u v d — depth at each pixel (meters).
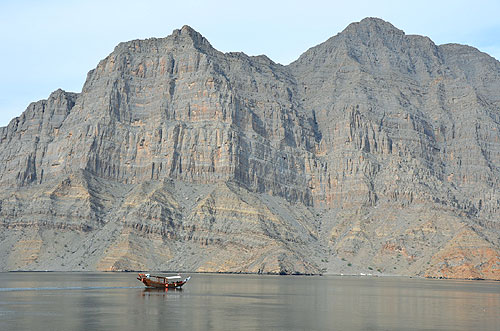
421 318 134.25
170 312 136.00
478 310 150.62
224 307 146.38
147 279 197.12
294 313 138.00
